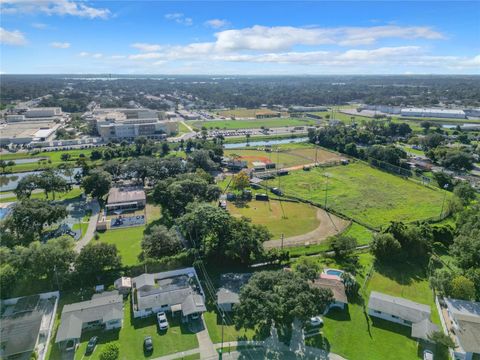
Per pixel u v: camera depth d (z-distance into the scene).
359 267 85.06
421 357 57.47
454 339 60.47
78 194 135.88
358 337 61.66
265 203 131.12
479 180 156.75
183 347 58.56
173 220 107.19
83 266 73.50
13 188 145.12
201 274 79.88
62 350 57.59
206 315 66.69
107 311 64.25
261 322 62.84
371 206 127.38
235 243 79.81
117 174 148.62
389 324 65.12
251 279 66.50
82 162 155.38
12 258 71.56
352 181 157.62
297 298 59.28
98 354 56.78
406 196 138.25
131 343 59.34
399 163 174.75
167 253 84.31
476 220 92.75
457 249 83.31
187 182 113.12
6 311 66.38
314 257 89.19
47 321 63.97
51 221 97.88
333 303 68.81
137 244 95.62
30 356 55.84
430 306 70.69
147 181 151.25
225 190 143.00
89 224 108.56
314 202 131.00
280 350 58.12
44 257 70.62
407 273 83.06
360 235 104.62
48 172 128.75
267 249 90.00
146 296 68.31
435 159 185.50
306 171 173.12
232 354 57.09
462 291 69.12
